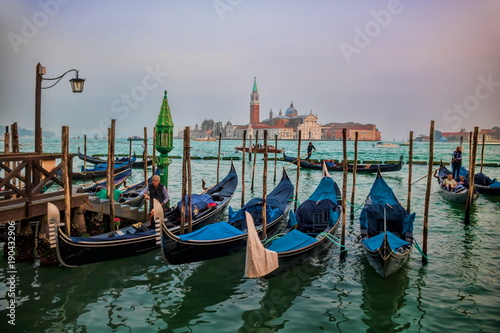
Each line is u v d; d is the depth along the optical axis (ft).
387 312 25.85
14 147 51.19
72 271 31.73
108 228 40.78
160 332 23.54
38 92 35.06
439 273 32.01
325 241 35.60
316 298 27.86
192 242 31.60
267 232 39.04
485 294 28.30
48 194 33.63
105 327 23.93
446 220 49.73
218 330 23.80
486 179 70.03
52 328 23.65
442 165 83.15
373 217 37.60
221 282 30.55
